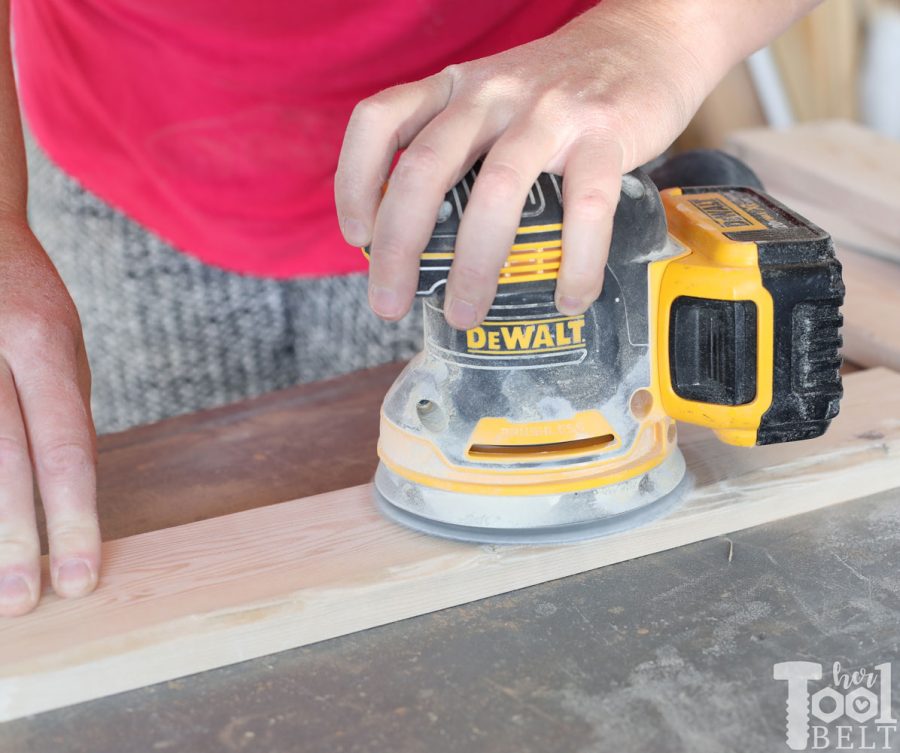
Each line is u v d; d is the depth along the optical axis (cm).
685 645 83
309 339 166
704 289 86
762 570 93
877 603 87
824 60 233
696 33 95
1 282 98
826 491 103
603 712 76
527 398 90
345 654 85
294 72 136
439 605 91
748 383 88
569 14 131
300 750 74
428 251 82
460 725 75
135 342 165
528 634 86
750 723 74
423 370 95
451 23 129
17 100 122
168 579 90
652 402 94
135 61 143
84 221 159
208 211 150
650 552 96
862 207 162
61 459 90
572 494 93
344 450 120
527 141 79
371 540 95
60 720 80
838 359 89
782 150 182
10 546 86
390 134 83
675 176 119
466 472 93
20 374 93
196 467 117
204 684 83
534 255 83
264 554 94
